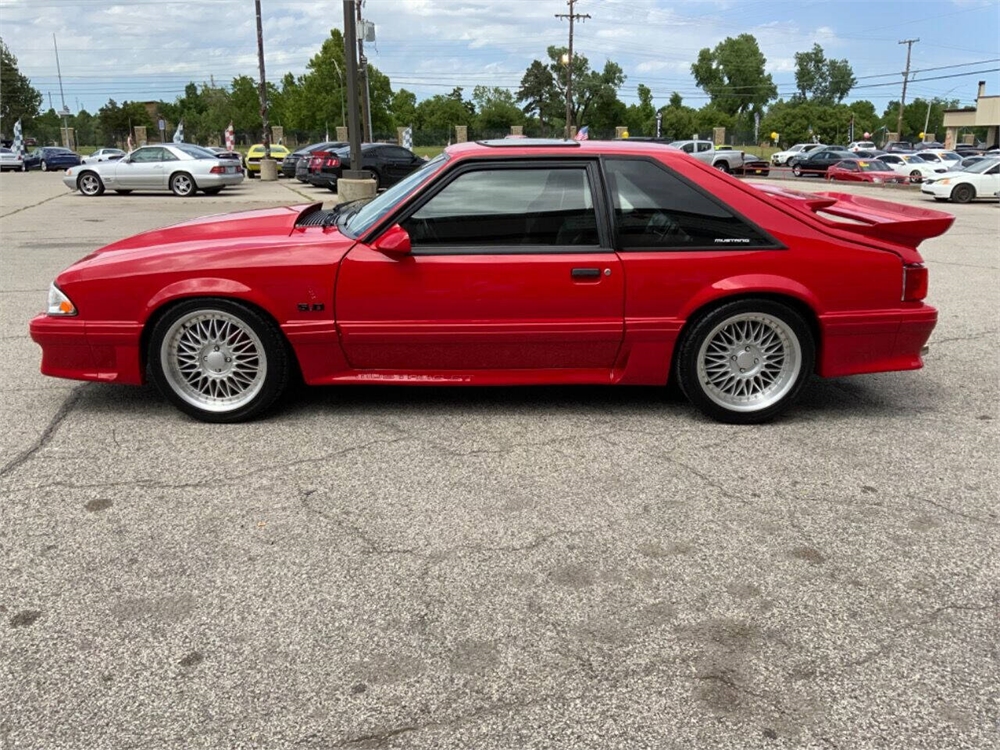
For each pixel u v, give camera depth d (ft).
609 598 9.34
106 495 11.78
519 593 9.43
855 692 7.82
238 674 8.02
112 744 7.12
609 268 13.88
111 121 298.56
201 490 11.96
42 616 8.91
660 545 10.53
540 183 13.96
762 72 404.16
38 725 7.33
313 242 14.02
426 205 13.92
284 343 14.34
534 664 8.19
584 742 7.16
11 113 301.43
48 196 71.72
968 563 10.14
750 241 13.99
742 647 8.49
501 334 14.06
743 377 14.62
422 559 10.14
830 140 324.60
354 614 9.00
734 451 13.61
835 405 16.03
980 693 7.80
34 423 14.57
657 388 16.87
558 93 324.39
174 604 9.16
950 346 20.75
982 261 35.91
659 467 12.93
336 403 15.78
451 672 8.06
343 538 10.64
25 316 22.98
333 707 7.57
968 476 12.69
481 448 13.62
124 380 14.32
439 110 325.62
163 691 7.78
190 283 13.74
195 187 72.02
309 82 252.42
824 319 14.17
